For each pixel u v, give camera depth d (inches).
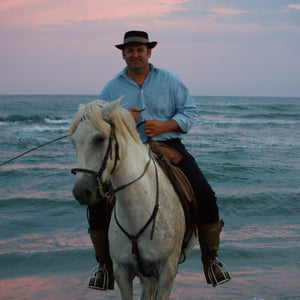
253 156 654.5
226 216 327.3
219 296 186.9
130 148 117.3
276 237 268.1
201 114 1934.1
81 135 104.3
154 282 139.6
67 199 357.1
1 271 214.7
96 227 141.1
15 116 1509.6
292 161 607.5
